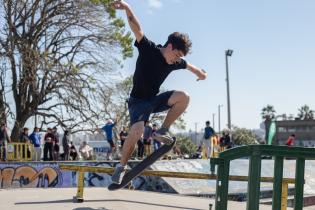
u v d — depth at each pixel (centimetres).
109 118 2536
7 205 551
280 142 7838
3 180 1477
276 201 380
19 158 1703
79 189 591
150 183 1617
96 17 2491
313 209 991
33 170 1534
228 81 2986
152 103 457
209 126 2005
